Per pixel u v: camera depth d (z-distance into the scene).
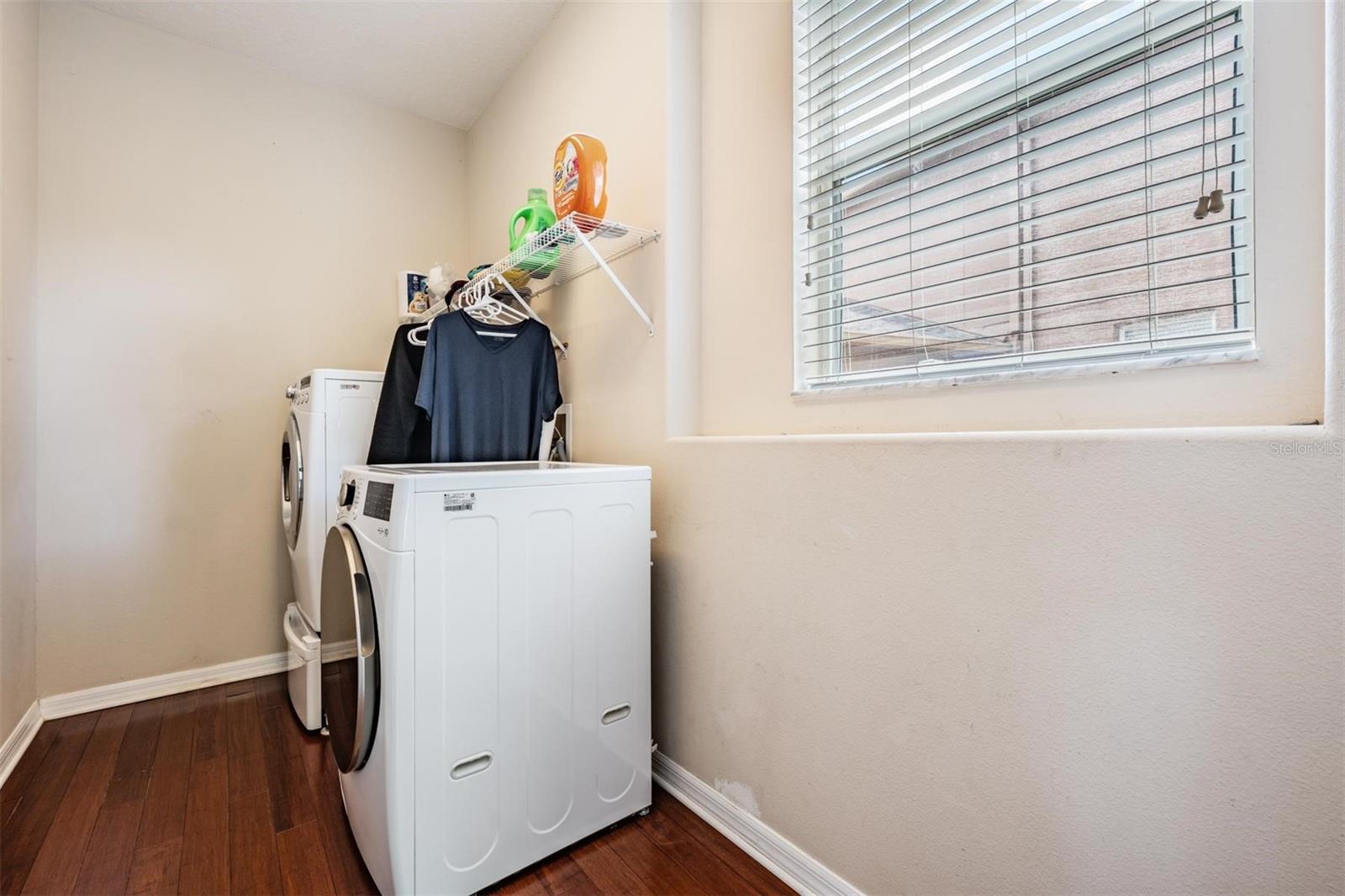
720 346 1.76
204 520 2.54
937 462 1.08
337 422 2.14
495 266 2.10
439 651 1.24
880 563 1.17
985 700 1.02
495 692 1.32
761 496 1.44
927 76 1.31
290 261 2.76
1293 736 0.73
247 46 2.58
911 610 1.12
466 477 1.28
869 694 1.20
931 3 1.30
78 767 1.83
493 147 2.96
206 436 2.55
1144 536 0.84
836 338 1.54
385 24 2.44
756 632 1.45
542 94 2.49
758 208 1.64
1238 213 0.90
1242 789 0.77
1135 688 0.86
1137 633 0.85
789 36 1.56
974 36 1.23
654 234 1.77
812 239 1.56
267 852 1.44
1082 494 0.90
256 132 2.68
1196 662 0.80
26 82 2.07
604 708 1.51
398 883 1.19
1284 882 0.74
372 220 2.99
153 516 2.43
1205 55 0.92
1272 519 0.74
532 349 2.02
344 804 1.60
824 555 1.29
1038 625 0.95
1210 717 0.79
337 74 2.78
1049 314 1.13
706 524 1.60
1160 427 0.95
